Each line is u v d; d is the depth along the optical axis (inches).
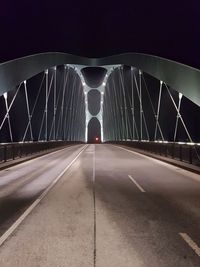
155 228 209.6
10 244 177.5
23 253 162.7
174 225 217.2
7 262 150.3
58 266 145.4
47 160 866.1
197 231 202.4
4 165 644.7
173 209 268.8
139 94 1556.3
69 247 171.9
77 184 422.0
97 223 223.0
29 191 366.9
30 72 1074.1
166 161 762.2
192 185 408.8
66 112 2477.9
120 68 2247.8
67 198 322.0
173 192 355.9
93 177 497.0
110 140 3169.3
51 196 333.7
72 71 2699.3
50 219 235.1
